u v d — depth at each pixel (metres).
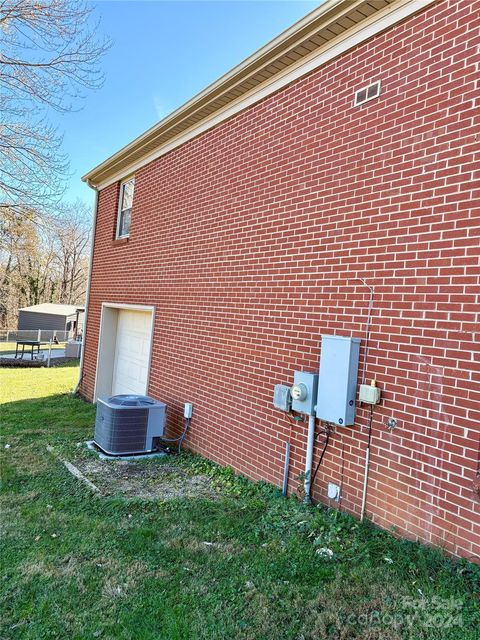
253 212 5.29
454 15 3.25
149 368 7.57
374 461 3.60
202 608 2.63
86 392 10.19
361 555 3.12
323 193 4.30
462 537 2.95
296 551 3.25
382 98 3.76
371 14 3.83
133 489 4.68
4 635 2.42
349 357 3.72
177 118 6.64
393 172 3.62
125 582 2.91
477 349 2.95
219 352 5.74
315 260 4.34
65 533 3.61
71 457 5.70
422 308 3.32
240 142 5.63
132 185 9.21
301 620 2.50
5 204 10.75
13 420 7.84
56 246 37.69
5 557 3.23
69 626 2.48
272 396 4.77
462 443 3.00
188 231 6.71
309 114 4.54
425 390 3.26
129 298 8.56
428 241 3.31
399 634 2.34
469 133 3.09
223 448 5.50
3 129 9.90
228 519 3.86
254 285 5.17
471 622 2.39
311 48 4.44
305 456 4.28
